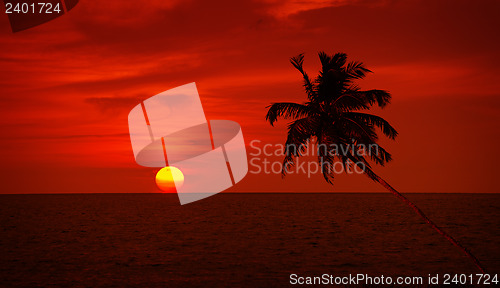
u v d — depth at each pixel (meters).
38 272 38.91
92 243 61.09
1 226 86.31
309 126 21.31
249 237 68.12
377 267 41.22
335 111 21.55
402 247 56.06
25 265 42.59
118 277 36.81
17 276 37.09
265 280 35.50
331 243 60.41
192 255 49.84
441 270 39.09
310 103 22.16
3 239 65.44
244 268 41.06
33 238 66.88
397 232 74.94
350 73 21.77
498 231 75.56
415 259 46.03
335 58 22.16
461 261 44.19
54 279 35.88
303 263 44.00
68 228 83.06
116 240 64.62
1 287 32.94
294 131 21.44
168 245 58.84
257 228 83.25
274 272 39.06
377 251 52.38
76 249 54.91
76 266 42.19
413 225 88.81
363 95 21.11
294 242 61.75
